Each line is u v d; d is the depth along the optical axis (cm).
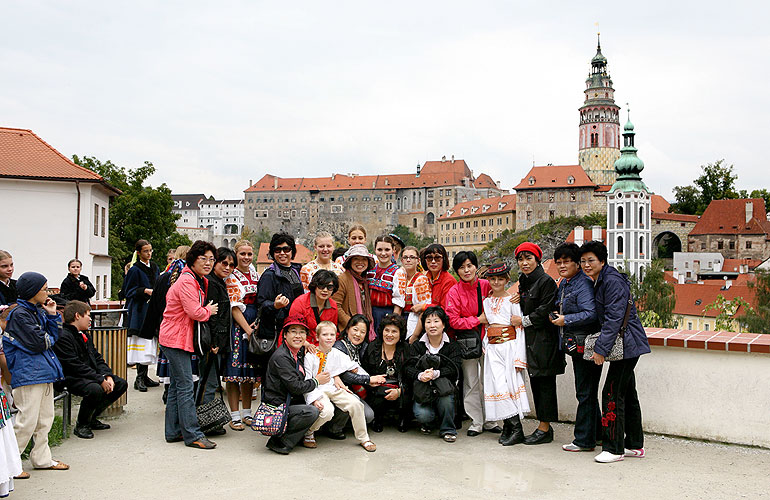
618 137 16000
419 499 559
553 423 873
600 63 15950
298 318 752
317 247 876
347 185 17612
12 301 754
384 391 780
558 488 591
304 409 701
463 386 809
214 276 775
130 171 5253
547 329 748
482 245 14900
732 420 750
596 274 698
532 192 14062
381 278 841
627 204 10869
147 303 1080
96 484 598
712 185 12288
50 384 651
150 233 5106
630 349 666
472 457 695
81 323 784
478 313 785
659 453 714
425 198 17062
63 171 2677
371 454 705
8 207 2594
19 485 595
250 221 18112
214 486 593
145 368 1118
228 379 825
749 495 574
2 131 2775
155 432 807
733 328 5175
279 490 581
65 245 2662
